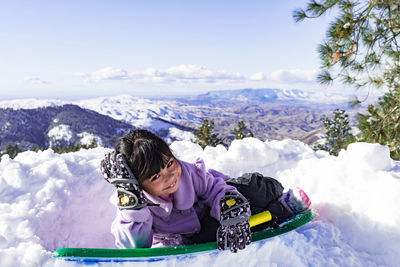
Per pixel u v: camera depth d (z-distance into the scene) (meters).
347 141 5.63
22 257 1.51
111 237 2.35
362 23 4.51
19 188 2.33
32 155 3.01
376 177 2.29
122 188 1.48
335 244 1.87
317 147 16.42
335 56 4.61
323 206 2.22
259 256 1.66
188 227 1.78
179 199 1.70
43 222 2.06
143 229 1.56
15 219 1.98
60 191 2.35
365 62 4.73
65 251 1.44
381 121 5.23
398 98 4.95
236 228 1.56
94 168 2.73
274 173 3.04
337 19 4.57
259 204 1.96
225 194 1.71
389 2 4.29
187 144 3.83
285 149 3.46
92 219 2.38
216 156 3.33
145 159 1.39
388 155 2.52
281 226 1.85
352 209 2.13
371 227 1.91
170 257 1.52
